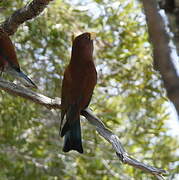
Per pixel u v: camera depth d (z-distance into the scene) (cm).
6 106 1191
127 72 1270
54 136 1349
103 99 1305
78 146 812
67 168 1375
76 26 1212
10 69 889
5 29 923
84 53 859
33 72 1217
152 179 1141
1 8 1100
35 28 1079
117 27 1244
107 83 1287
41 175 1351
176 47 433
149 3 402
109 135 771
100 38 1248
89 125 1268
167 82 388
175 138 1422
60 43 1182
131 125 1368
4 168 1351
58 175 1359
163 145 1368
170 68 389
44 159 1341
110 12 1235
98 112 1280
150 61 1242
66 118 817
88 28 1230
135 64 1261
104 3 1233
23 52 1182
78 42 864
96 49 1251
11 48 895
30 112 1205
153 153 1355
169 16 437
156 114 1330
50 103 827
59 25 1170
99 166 1361
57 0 1187
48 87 1211
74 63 850
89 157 1318
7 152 1333
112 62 1270
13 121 1204
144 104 1316
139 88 1273
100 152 1359
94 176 1388
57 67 1202
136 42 1249
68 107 822
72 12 1218
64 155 1359
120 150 741
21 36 1145
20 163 1370
